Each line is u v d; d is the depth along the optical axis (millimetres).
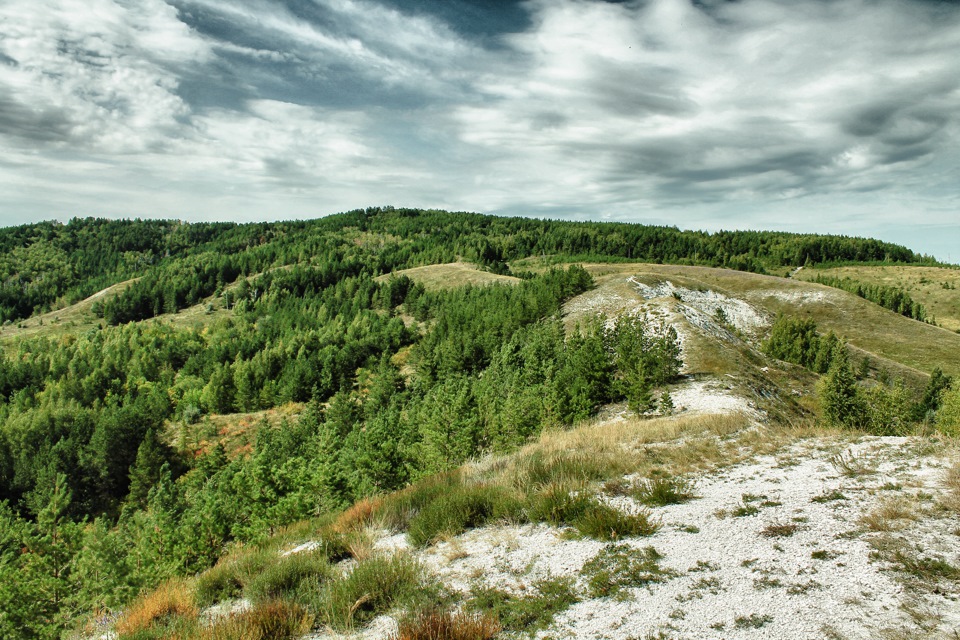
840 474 8430
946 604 4598
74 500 68812
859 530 6258
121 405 105938
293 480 23078
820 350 73812
